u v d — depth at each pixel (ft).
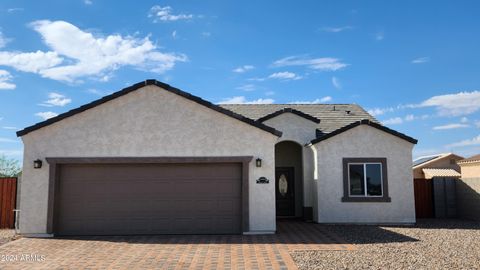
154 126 50.08
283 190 71.46
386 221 60.95
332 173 61.77
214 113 50.44
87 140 49.70
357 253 37.58
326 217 61.05
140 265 33.50
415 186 73.87
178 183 50.06
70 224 49.11
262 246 41.45
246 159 49.83
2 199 59.31
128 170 49.98
